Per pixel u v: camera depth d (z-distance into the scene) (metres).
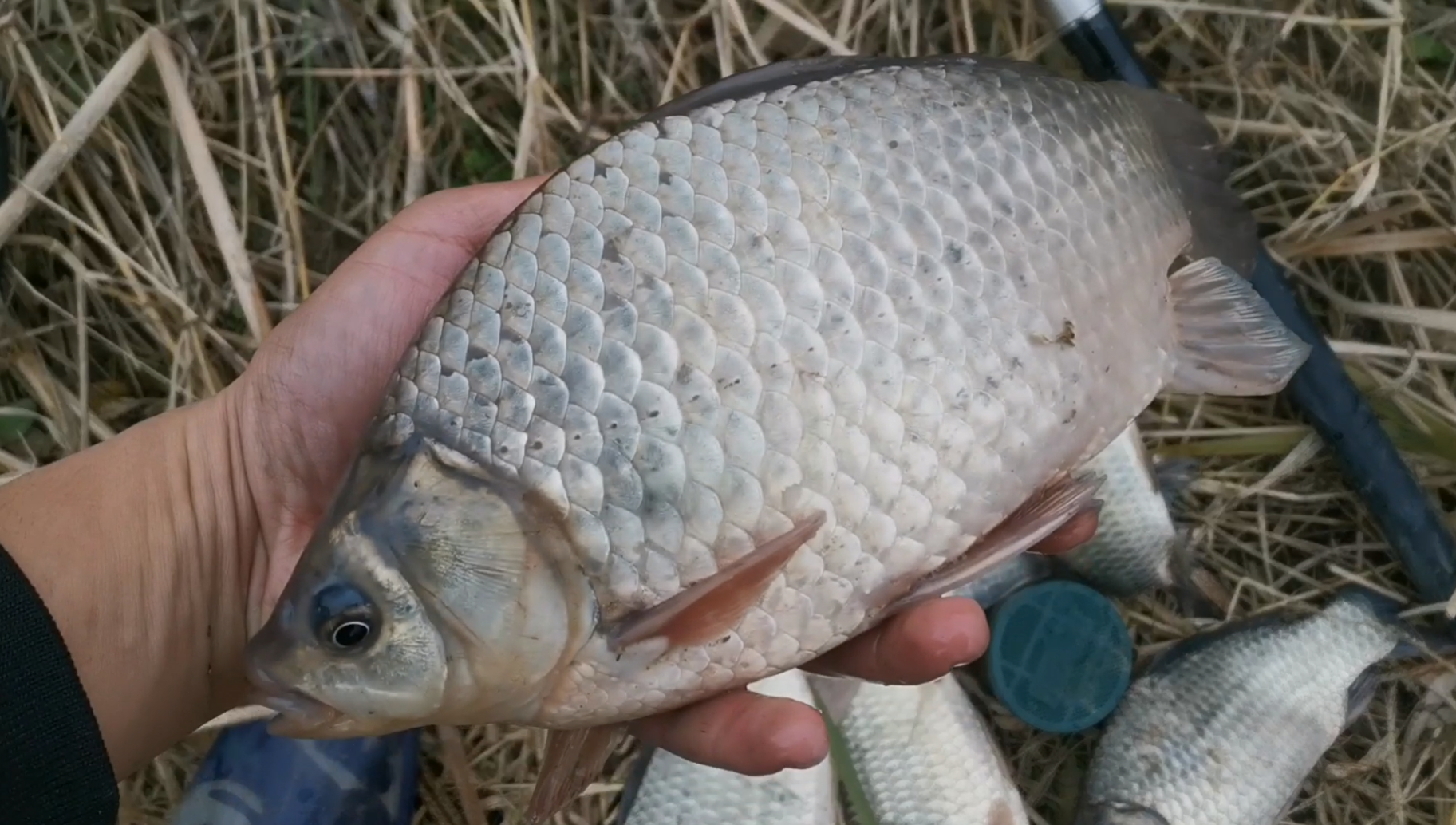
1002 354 0.26
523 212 0.25
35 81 0.42
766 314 0.24
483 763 0.44
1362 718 0.43
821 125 0.25
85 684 0.28
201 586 0.31
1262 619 0.42
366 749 0.40
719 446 0.24
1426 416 0.43
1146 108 0.31
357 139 0.46
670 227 0.25
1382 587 0.43
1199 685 0.42
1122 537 0.42
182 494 0.31
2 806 0.25
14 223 0.40
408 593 0.24
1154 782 0.41
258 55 0.45
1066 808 0.44
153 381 0.45
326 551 0.24
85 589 0.28
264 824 0.38
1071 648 0.41
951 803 0.41
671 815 0.40
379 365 0.32
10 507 0.29
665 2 0.46
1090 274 0.27
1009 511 0.26
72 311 0.45
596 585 0.24
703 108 0.25
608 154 0.25
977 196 0.26
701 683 0.25
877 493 0.25
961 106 0.26
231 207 0.45
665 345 0.24
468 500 0.24
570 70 0.47
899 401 0.25
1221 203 0.33
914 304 0.25
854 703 0.41
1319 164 0.45
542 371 0.24
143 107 0.44
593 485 0.24
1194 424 0.46
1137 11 0.46
